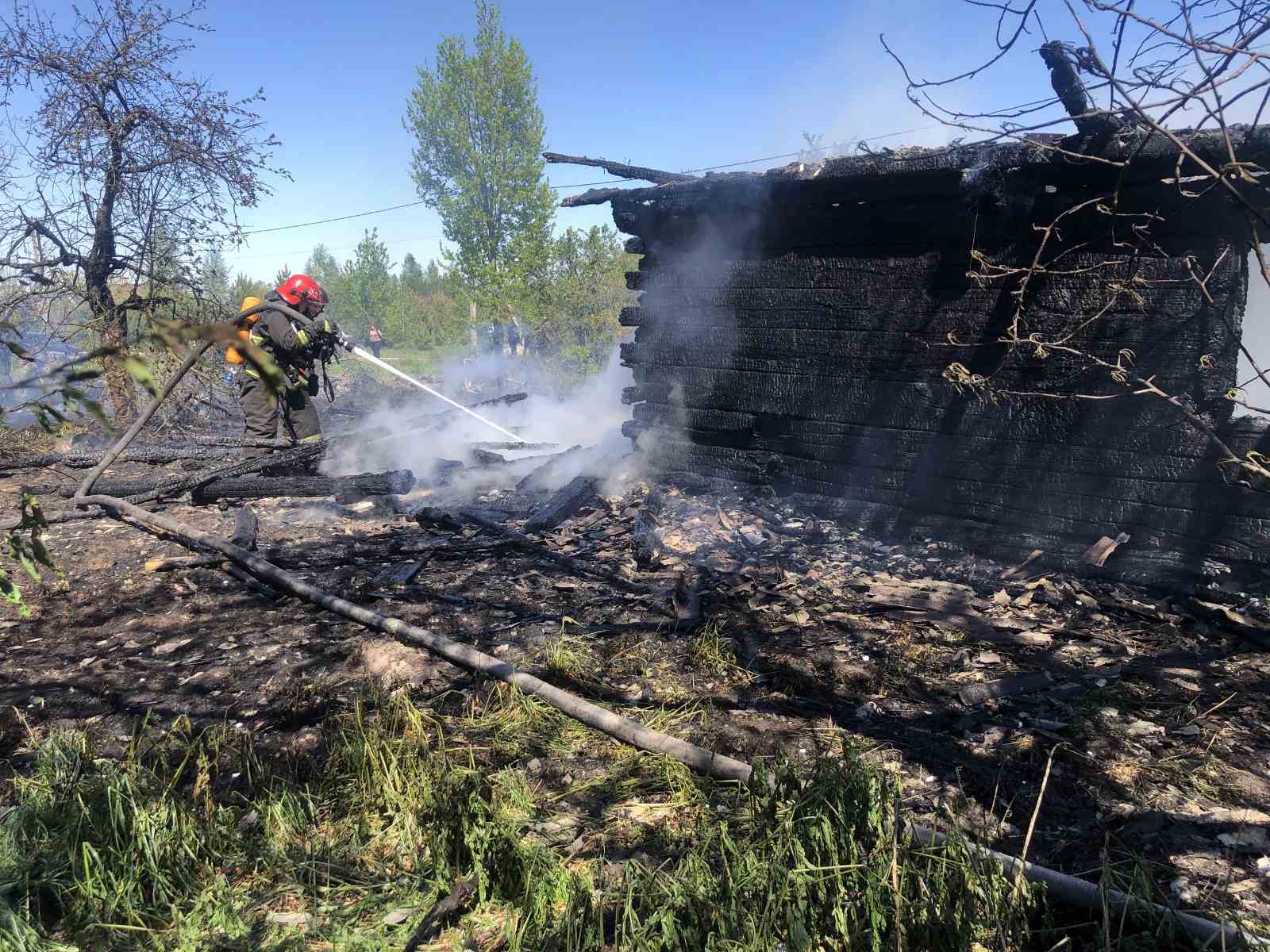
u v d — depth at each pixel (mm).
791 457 5707
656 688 3334
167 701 3367
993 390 4617
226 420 10852
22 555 1419
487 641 3855
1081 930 1956
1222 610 3709
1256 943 1821
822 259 5332
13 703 3361
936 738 2873
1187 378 4023
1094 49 2738
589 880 2143
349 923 2045
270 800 2492
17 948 1875
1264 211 3641
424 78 22719
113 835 2234
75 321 10047
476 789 2488
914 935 1852
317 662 3693
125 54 9391
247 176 9977
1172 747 2740
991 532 4754
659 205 5914
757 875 2049
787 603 4160
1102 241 4180
